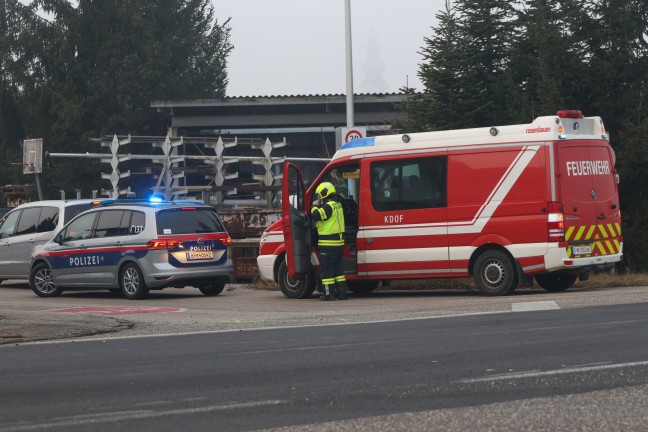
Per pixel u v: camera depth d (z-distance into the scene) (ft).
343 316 60.95
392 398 30.53
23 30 234.99
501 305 64.28
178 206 86.07
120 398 31.94
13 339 51.85
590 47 112.06
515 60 117.80
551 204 71.97
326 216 77.10
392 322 54.95
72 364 40.83
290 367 37.91
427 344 43.73
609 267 76.02
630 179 106.01
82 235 89.30
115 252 86.22
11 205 226.17
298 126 188.85
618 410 27.96
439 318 56.39
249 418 28.04
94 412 29.60
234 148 190.70
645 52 110.93
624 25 109.50
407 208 77.41
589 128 75.77
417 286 87.97
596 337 44.16
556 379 33.19
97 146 228.84
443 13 119.55
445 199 75.82
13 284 113.09
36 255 91.81
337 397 30.96
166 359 41.47
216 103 180.34
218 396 31.78
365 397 30.83
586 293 72.23
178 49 273.13
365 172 79.25
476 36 120.16
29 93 233.55
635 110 108.37
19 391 33.99
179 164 179.22
